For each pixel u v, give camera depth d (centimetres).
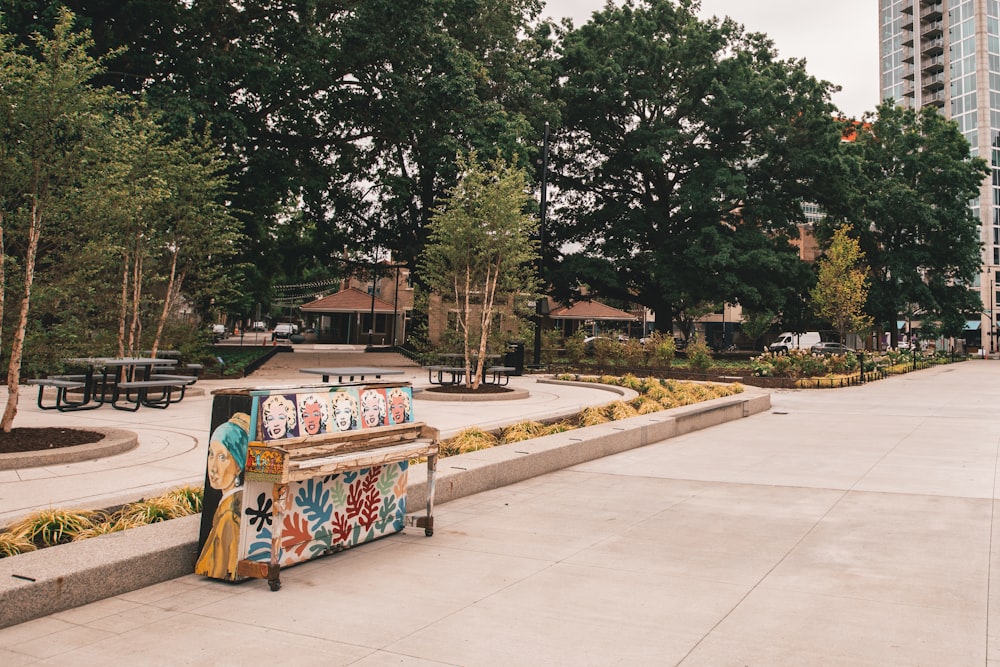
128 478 672
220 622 371
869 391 2364
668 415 1238
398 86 2570
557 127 3503
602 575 459
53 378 1278
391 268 3753
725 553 512
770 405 1820
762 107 3956
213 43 2339
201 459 784
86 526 492
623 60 4122
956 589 427
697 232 4181
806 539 550
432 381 2064
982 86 10131
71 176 780
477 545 532
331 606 397
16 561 405
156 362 1185
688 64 4047
